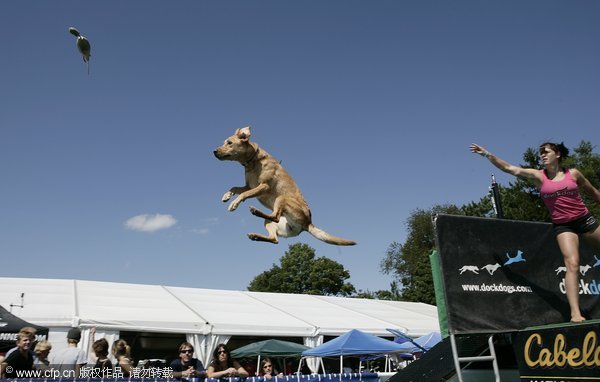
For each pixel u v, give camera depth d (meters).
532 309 5.17
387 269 61.19
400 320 24.39
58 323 14.91
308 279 60.50
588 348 3.96
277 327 18.72
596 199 5.25
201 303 21.47
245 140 5.49
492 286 5.07
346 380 8.01
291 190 5.61
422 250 57.56
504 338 5.64
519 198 34.41
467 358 4.70
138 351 20.44
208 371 7.59
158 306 19.28
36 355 7.31
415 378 5.91
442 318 5.89
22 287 19.44
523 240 5.53
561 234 4.98
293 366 22.25
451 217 5.14
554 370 4.24
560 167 5.07
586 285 5.84
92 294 19.83
